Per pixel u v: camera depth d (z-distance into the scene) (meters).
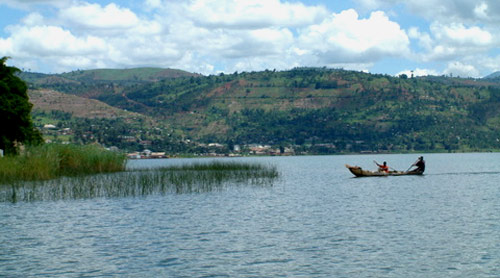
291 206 40.47
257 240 27.06
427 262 22.59
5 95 72.62
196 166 77.94
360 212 37.25
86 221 32.62
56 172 55.84
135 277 20.58
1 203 40.16
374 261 22.81
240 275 20.89
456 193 51.28
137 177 57.66
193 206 39.59
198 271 21.41
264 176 69.25
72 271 21.36
